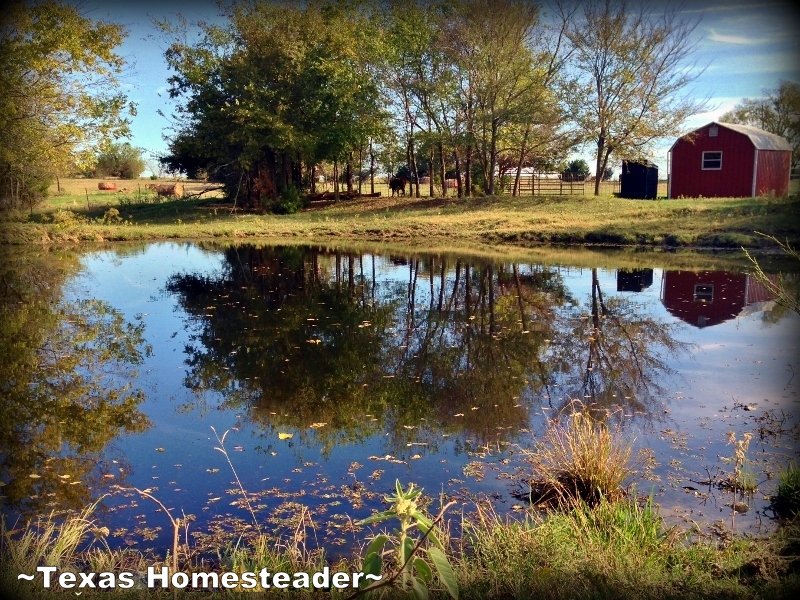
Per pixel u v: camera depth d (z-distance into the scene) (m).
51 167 21.73
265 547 4.53
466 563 4.15
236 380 8.91
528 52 32.41
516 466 6.06
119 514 5.28
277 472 6.04
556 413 7.41
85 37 20.05
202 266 20.03
